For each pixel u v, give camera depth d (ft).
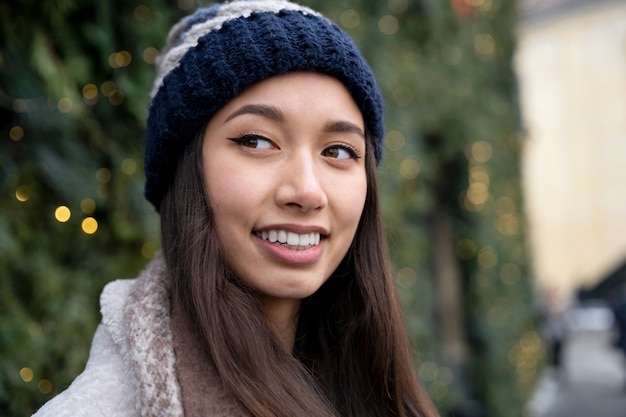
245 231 3.00
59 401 2.68
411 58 11.33
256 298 3.17
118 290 3.21
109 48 5.87
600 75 51.70
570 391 29.89
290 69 2.99
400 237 10.86
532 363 17.24
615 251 51.13
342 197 3.16
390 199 10.28
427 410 4.12
